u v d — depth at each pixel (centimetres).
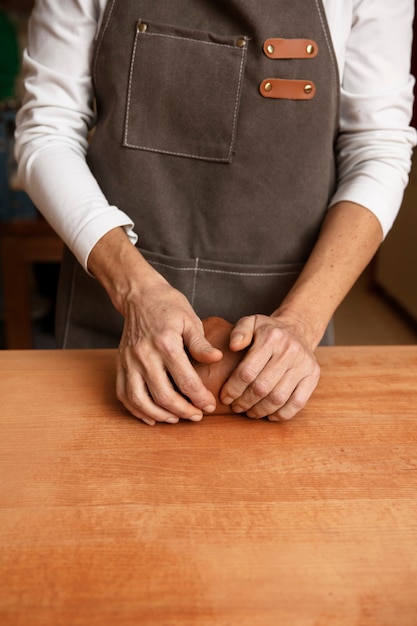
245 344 71
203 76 89
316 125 93
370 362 85
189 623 45
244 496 59
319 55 89
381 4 89
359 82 93
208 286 101
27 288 208
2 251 201
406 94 95
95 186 86
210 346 70
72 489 59
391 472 63
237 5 86
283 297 102
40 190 86
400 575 50
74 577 49
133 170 94
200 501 58
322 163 95
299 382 71
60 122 91
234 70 89
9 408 73
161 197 96
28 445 66
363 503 58
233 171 94
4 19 253
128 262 79
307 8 87
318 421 72
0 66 254
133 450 66
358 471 63
